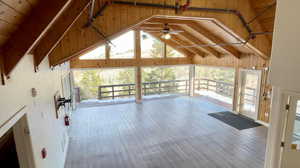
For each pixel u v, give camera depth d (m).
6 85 1.44
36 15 1.43
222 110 7.12
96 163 3.72
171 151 4.16
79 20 3.02
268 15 3.92
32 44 1.44
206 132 5.14
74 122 5.90
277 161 2.98
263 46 4.64
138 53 7.86
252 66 5.99
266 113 5.61
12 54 1.42
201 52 8.26
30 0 1.27
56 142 3.22
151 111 6.99
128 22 3.21
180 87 10.70
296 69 2.38
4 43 1.39
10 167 3.01
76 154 4.05
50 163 2.67
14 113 1.56
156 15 3.35
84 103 8.11
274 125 2.96
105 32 3.12
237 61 6.60
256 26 4.22
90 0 2.25
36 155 2.05
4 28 1.24
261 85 5.71
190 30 6.18
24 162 1.92
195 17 3.60
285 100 2.76
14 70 1.59
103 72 11.13
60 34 2.25
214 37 5.62
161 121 5.96
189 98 9.01
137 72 8.02
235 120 6.07
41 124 2.36
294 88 2.44
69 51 3.11
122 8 3.14
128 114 6.66
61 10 1.46
